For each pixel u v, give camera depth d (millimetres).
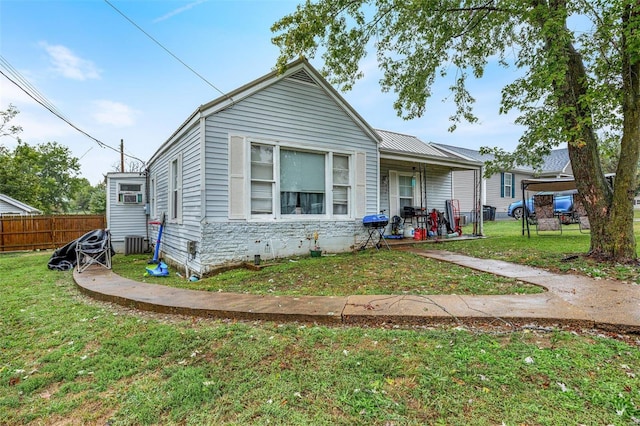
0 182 22734
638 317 3064
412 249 8023
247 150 6531
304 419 1849
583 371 2260
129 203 11953
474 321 3176
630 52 4625
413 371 2301
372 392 2078
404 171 10922
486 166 7750
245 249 6504
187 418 1900
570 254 6328
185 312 3785
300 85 7215
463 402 1951
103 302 4535
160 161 9773
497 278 4852
